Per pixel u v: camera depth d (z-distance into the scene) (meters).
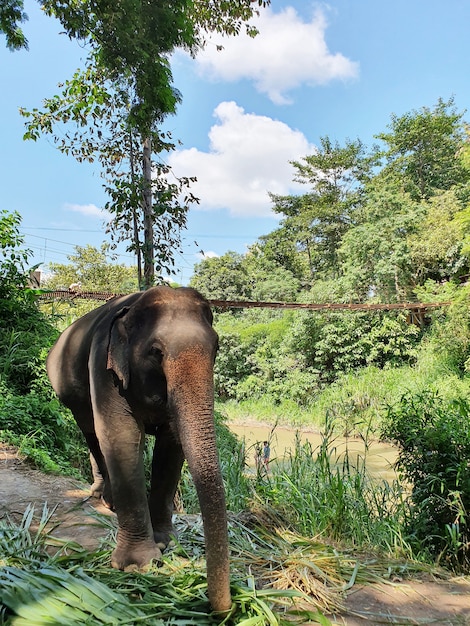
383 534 4.98
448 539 5.36
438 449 5.98
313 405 21.81
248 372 27.33
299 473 5.48
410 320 23.14
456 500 5.36
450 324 18.47
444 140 33.28
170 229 10.00
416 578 3.82
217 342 2.78
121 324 2.97
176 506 5.82
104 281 30.28
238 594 2.65
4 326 9.47
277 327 27.98
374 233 24.16
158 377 2.74
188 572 2.91
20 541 3.34
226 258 44.84
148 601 2.63
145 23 7.67
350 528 4.89
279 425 20.89
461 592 3.57
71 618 2.31
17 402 6.82
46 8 7.80
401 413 6.75
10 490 4.48
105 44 7.94
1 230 9.96
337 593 3.20
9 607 2.33
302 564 3.37
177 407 2.45
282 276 39.38
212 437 2.38
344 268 25.92
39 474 5.12
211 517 2.29
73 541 3.43
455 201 24.38
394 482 6.55
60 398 4.20
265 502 4.99
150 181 9.77
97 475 4.45
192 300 2.91
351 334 22.73
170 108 8.47
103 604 2.47
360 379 20.75
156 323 2.76
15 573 2.62
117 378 3.03
